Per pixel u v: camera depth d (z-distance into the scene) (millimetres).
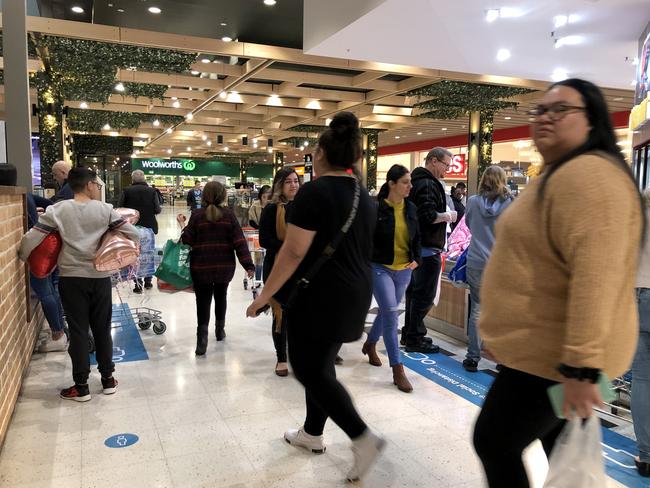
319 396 1965
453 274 3818
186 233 3871
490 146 14008
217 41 8555
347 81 11484
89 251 2965
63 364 3664
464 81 10055
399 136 21875
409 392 3244
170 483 2189
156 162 34062
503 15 4137
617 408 2879
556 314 1200
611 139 1239
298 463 2361
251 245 7824
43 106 9578
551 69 5863
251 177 39125
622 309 1158
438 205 3803
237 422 2783
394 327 3295
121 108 15359
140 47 8242
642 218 1183
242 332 4582
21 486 2152
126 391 3201
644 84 4566
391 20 4281
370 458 1957
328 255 1898
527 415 1287
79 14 7992
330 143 1987
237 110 15898
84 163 19156
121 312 5195
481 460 1400
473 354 3654
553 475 1313
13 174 3488
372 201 2088
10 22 4484
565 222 1124
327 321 1913
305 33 5348
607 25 4402
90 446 2504
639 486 2234
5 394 2615
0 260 2609
